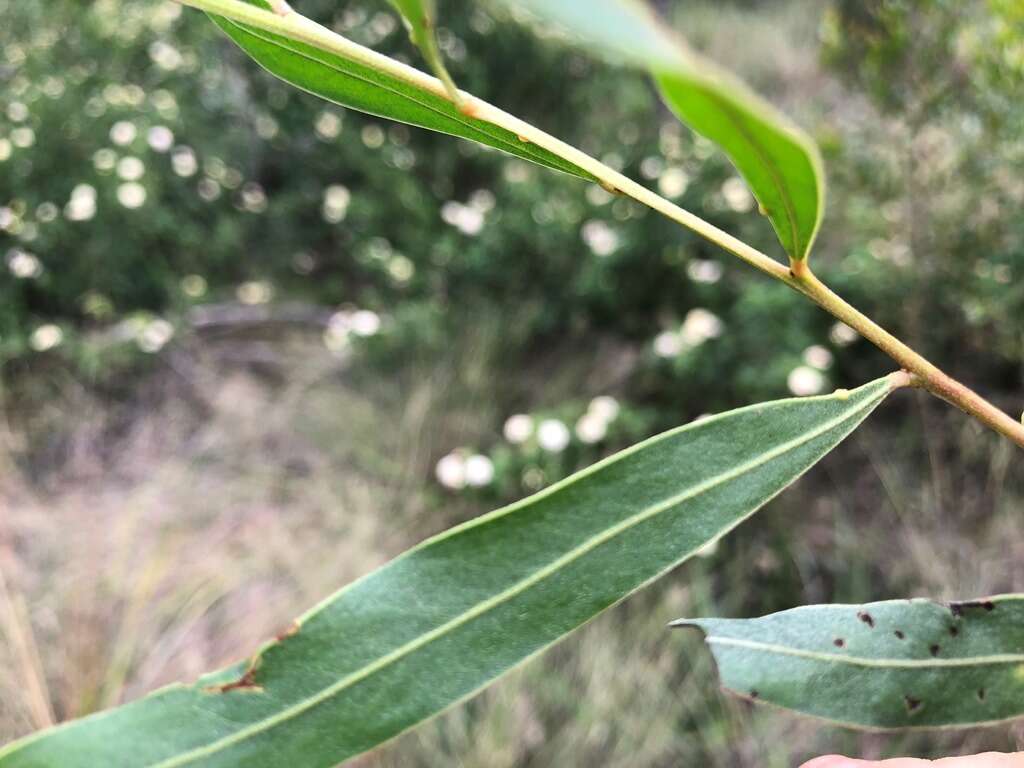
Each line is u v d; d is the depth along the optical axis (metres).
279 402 0.61
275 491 0.55
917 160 0.50
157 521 0.52
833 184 0.56
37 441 0.58
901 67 0.46
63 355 0.61
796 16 1.03
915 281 0.51
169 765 0.08
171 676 0.43
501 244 0.62
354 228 0.70
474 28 0.75
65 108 0.61
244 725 0.08
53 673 0.43
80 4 0.67
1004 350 0.50
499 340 0.61
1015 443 0.09
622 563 0.09
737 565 0.48
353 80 0.09
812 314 0.53
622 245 0.59
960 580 0.46
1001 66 0.43
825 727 0.41
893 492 0.50
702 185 0.61
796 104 0.76
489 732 0.41
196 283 0.67
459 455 0.52
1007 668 0.10
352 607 0.09
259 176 0.77
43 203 0.61
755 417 0.09
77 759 0.08
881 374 0.54
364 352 0.61
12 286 0.61
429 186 0.74
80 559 0.49
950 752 0.39
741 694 0.09
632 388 0.58
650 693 0.42
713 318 0.52
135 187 0.60
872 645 0.09
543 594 0.09
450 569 0.09
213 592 0.47
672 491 0.09
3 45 0.68
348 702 0.08
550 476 0.50
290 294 0.72
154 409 0.61
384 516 0.53
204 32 0.70
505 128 0.08
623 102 0.77
